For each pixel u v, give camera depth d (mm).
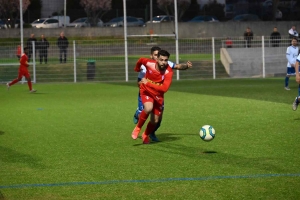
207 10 95812
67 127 24047
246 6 95500
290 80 53219
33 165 16047
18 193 12852
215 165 15523
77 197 12453
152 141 19969
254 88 44188
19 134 22281
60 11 94062
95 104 33875
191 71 58531
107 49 61250
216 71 59562
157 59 18812
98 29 81750
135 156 17141
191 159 16469
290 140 19531
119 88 47031
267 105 31094
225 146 18578
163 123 24688
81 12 95250
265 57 59969
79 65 57062
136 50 63406
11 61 56250
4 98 39094
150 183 13609
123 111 29812
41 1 93000
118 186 13375
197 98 36469
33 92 43844
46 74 55656
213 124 24000
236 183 13438
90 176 14484
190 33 82500
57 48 64188
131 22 92500
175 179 13961
